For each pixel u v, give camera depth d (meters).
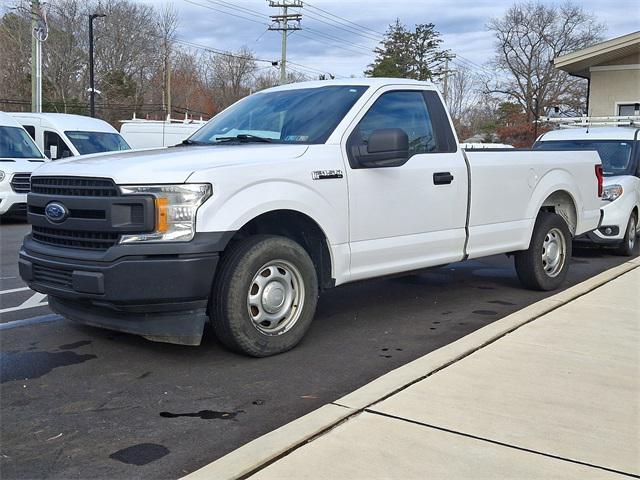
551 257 7.75
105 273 4.59
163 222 4.58
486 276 8.73
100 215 4.70
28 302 7.05
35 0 31.59
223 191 4.71
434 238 6.23
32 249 5.18
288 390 4.51
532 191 7.35
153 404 4.27
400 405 4.03
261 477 3.21
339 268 5.48
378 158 5.51
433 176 6.15
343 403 4.05
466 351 5.06
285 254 5.11
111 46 63.31
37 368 4.92
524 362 4.84
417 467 3.30
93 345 5.47
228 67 72.38
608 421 3.86
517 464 3.34
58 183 5.05
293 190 5.09
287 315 5.25
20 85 58.97
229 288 4.86
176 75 68.88
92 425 3.96
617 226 10.51
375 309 6.83
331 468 3.28
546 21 59.06
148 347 5.41
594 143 11.84
